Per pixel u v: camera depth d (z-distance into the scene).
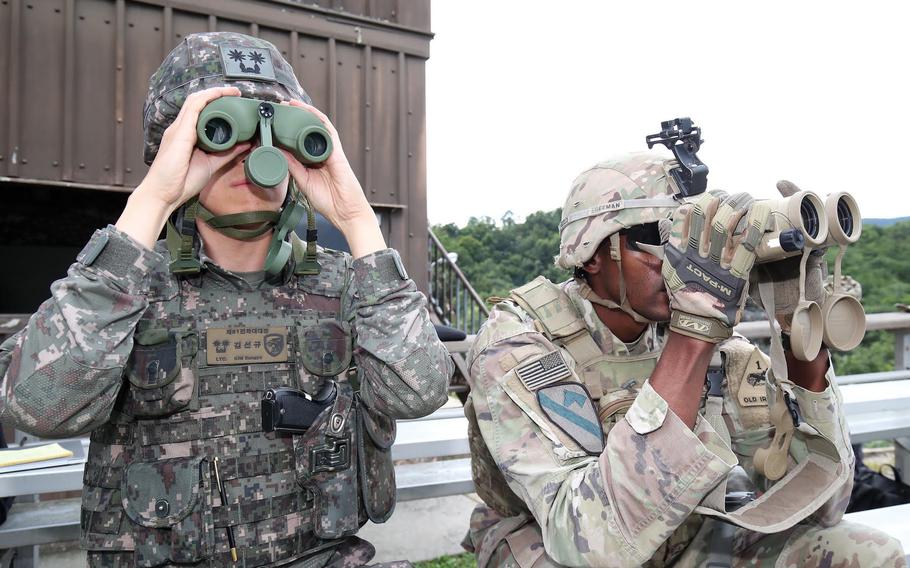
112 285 1.09
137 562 1.12
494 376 1.27
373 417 1.30
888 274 20.77
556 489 1.15
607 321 1.38
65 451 1.71
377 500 1.32
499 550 1.44
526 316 1.37
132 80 3.95
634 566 1.07
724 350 1.53
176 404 1.14
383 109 4.84
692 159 1.26
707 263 1.08
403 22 4.85
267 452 1.19
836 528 1.30
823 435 1.30
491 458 1.46
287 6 4.39
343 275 1.38
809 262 1.22
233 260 1.28
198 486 1.13
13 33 3.62
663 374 1.11
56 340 1.05
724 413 1.52
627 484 1.07
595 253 1.32
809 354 1.18
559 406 1.21
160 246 1.29
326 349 1.25
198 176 1.18
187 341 1.18
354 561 1.27
